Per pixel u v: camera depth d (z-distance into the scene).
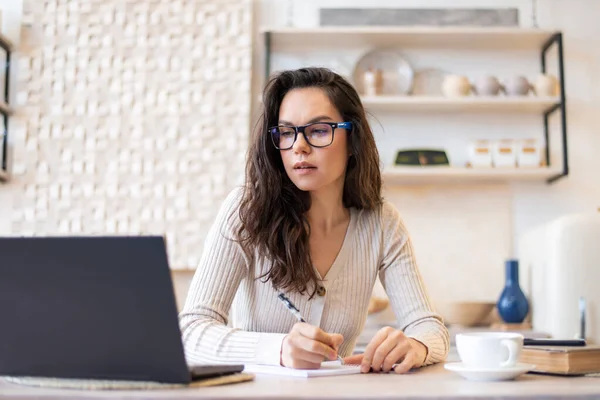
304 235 1.59
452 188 3.32
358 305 1.66
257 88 3.36
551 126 3.33
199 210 3.24
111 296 0.96
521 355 1.26
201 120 3.28
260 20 3.39
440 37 3.28
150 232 3.22
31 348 1.02
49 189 3.23
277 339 1.29
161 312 0.95
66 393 0.90
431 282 3.27
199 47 3.32
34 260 0.97
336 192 1.65
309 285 1.58
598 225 2.74
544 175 3.18
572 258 2.73
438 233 3.30
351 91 1.66
